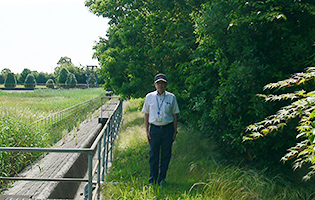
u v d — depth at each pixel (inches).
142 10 426.9
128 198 190.2
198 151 295.6
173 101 222.5
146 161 311.3
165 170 224.7
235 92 219.5
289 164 225.5
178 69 338.3
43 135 347.6
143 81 419.2
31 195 197.2
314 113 102.3
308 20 217.9
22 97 1272.1
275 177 215.0
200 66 262.2
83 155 363.3
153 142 223.3
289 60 214.8
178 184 224.8
